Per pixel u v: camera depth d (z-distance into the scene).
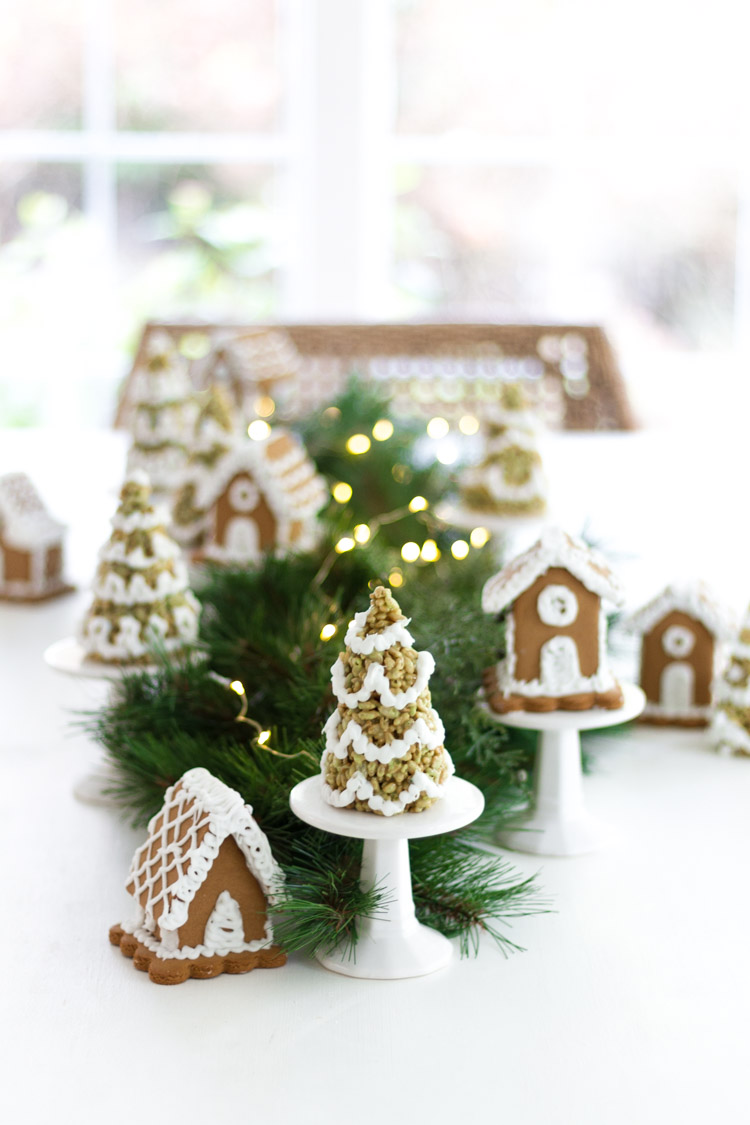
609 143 3.72
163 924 1.16
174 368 1.90
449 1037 1.11
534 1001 1.15
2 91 3.63
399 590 1.48
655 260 3.80
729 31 3.64
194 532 1.75
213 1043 1.11
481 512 1.76
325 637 1.35
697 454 2.99
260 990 1.16
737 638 1.48
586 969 1.18
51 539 1.89
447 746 1.31
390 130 3.61
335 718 1.15
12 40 3.61
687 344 3.89
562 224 3.78
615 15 3.65
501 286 3.84
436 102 3.71
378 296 3.53
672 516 2.34
